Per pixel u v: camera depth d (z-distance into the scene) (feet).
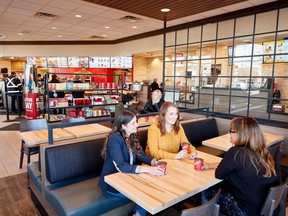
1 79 34.30
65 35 27.63
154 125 7.84
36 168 8.89
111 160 6.48
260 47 18.01
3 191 9.73
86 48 31.55
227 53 21.02
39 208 8.25
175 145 7.97
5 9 17.02
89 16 18.78
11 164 12.64
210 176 5.72
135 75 39.70
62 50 31.60
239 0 12.88
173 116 7.61
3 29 24.21
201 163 6.03
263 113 13.80
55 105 17.84
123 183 5.29
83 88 19.04
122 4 13.58
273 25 15.55
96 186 7.07
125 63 33.60
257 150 5.37
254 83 17.76
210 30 19.29
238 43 19.33
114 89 20.48
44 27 23.13
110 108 20.07
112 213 6.61
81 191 6.77
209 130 12.84
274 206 5.14
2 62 39.86
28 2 15.40
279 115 13.14
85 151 7.77
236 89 15.12
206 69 23.43
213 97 15.34
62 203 6.17
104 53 31.55
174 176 5.69
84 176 7.90
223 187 6.14
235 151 5.49
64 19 19.81
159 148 7.65
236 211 5.56
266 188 5.29
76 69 34.91
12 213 8.20
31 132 10.05
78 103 18.81
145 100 24.59
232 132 5.79
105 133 10.12
